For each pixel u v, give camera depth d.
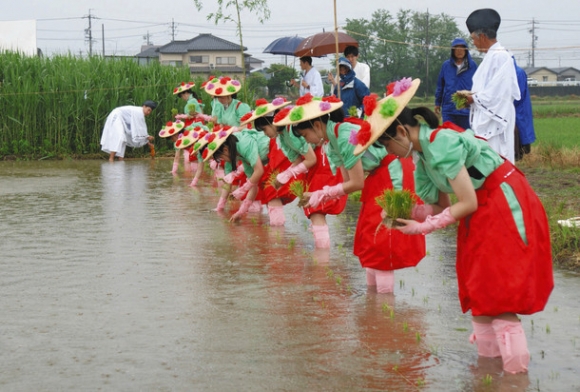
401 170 5.85
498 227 4.20
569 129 26.30
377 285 6.04
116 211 10.38
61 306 5.67
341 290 6.12
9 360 4.54
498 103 7.71
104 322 5.27
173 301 5.80
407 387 4.09
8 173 15.88
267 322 5.27
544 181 12.05
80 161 19.03
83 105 19.77
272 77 36.56
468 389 4.05
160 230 8.86
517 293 4.14
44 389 4.08
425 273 6.67
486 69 7.77
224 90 12.37
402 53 52.25
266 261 7.19
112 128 19.06
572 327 5.11
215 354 4.61
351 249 7.73
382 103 4.43
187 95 16.95
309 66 13.69
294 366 4.41
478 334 4.54
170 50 58.19
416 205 4.71
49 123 19.70
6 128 19.44
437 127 4.38
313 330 5.09
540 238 4.26
